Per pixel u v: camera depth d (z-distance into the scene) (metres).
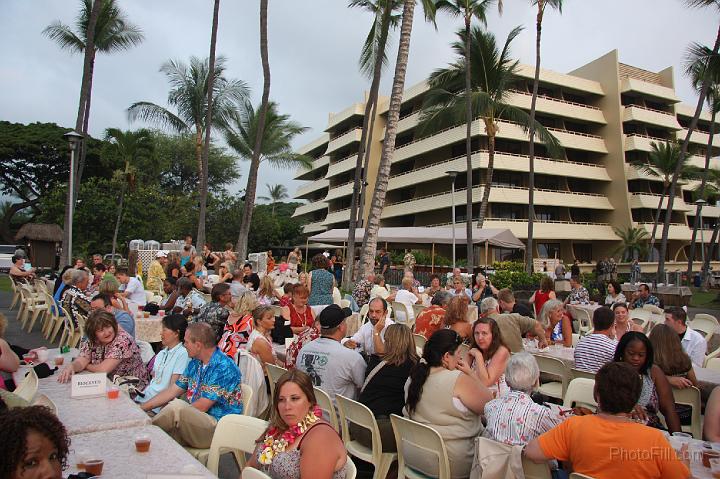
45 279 16.97
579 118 47.66
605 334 6.54
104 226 35.44
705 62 26.50
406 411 4.80
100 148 49.34
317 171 75.88
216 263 18.55
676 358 5.70
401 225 53.66
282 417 3.35
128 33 28.58
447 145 45.62
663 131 53.03
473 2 24.95
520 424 4.07
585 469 3.41
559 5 27.73
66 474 3.18
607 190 49.16
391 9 21.06
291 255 17.33
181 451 3.52
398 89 16.17
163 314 10.48
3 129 48.34
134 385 5.94
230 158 61.62
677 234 51.41
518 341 6.42
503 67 28.08
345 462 3.31
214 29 25.36
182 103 33.81
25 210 56.47
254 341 6.85
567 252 48.31
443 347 4.65
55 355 6.44
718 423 4.25
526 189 43.66
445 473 4.22
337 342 5.89
